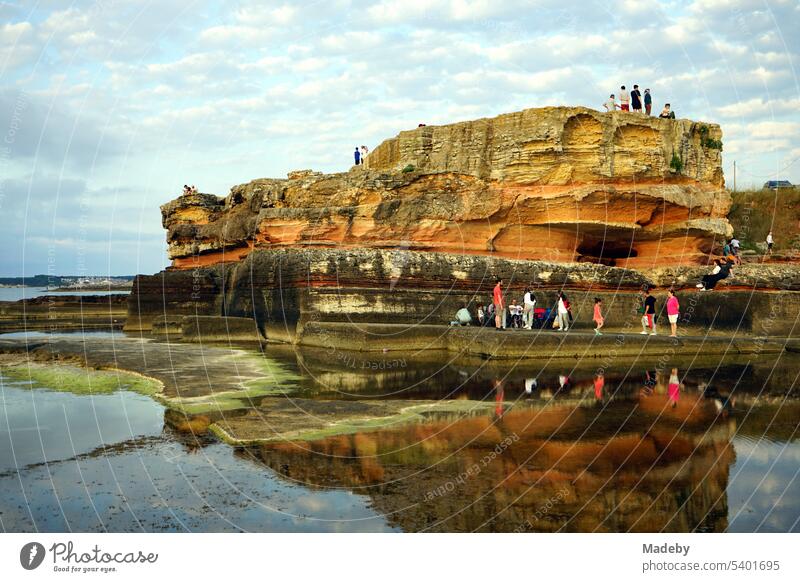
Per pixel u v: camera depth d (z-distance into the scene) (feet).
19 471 30.91
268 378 57.62
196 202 151.12
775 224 137.59
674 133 101.30
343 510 25.81
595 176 94.43
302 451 33.86
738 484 29.40
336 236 93.76
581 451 34.17
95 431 38.50
